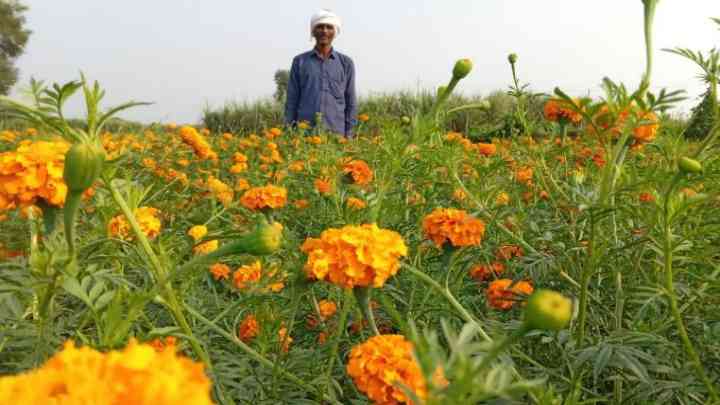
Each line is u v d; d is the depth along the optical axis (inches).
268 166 216.7
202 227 94.0
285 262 78.7
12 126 262.8
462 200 116.4
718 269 72.8
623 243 83.7
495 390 30.5
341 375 76.0
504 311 97.1
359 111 585.9
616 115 72.6
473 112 497.4
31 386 25.3
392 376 50.6
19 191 59.4
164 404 25.4
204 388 27.6
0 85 1165.7
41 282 53.9
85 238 74.9
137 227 55.9
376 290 81.4
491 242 106.4
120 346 50.0
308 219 148.4
